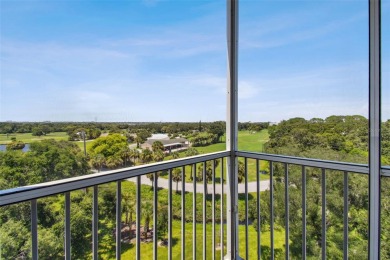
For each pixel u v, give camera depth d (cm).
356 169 159
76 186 117
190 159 185
